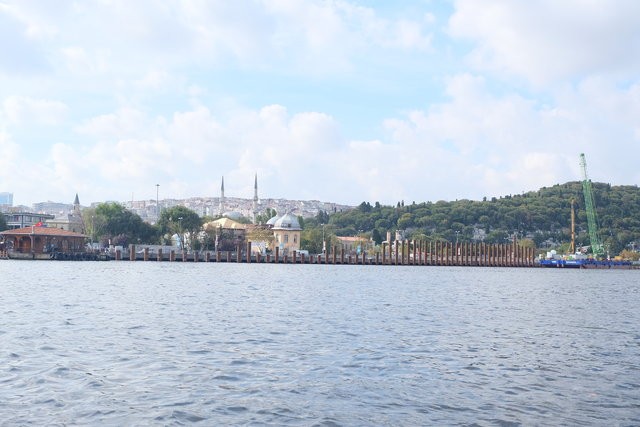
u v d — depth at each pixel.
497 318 54.94
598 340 42.19
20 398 24.14
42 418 21.88
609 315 60.22
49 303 57.34
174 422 21.73
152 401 24.12
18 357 31.41
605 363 33.50
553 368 31.84
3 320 44.88
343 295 76.19
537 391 26.91
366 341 38.94
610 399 25.73
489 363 32.81
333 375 29.02
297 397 25.12
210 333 40.66
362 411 23.41
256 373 29.09
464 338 41.59
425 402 24.80
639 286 128.00
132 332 40.31
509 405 24.61
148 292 72.50
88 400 24.08
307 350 35.25
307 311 55.94
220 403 24.06
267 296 71.50
